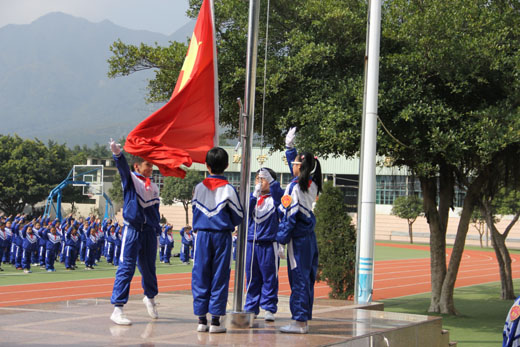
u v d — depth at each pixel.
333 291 15.18
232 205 5.95
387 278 26.50
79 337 5.61
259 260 7.46
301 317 6.17
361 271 10.77
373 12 11.24
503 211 40.22
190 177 62.78
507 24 14.22
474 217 53.12
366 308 9.38
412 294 20.91
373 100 11.16
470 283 25.66
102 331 5.98
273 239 7.48
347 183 52.75
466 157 15.09
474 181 16.03
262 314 8.08
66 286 18.98
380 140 13.23
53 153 63.41
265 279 7.40
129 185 6.40
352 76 13.87
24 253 23.12
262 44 13.98
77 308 7.83
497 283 25.75
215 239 5.93
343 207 15.51
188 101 7.41
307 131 13.84
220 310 5.89
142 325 6.43
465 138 13.29
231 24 14.57
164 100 16.56
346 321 7.40
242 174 6.56
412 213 57.25
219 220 5.92
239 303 6.57
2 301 15.33
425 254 43.00
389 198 66.44
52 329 6.09
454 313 16.05
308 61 13.34
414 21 13.44
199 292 5.96
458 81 13.84
